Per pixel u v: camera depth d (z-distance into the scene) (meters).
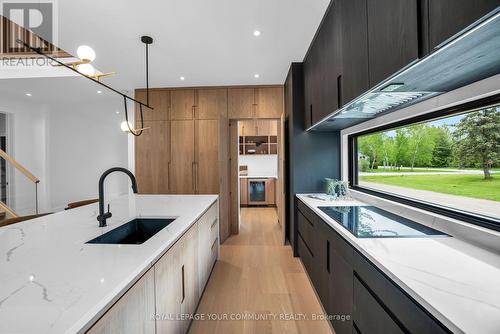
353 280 1.23
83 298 0.68
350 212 1.84
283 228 3.40
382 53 1.09
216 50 2.61
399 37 0.96
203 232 2.09
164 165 3.93
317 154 2.85
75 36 2.29
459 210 1.30
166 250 1.21
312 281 2.13
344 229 1.38
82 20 2.03
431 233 1.30
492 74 1.01
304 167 2.85
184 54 2.71
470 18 0.64
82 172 6.26
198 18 2.03
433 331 0.67
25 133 5.00
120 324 0.78
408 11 0.90
